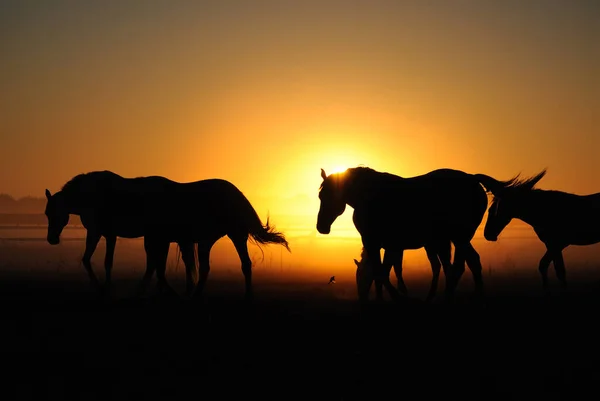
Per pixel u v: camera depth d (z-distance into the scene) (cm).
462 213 1306
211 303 1455
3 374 871
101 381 842
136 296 1512
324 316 1273
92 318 1247
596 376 855
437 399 773
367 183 1356
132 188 1539
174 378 855
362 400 771
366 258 1414
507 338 1072
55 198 1576
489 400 769
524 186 1441
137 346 1020
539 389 805
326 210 1377
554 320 1216
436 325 1173
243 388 815
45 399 775
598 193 1539
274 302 1476
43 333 1109
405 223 1330
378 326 1164
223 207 1509
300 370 890
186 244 1545
